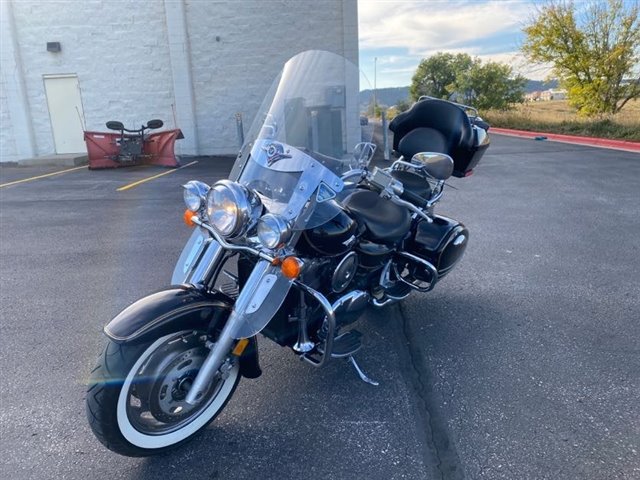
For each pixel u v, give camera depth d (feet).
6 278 15.89
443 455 8.09
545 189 28.73
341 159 9.05
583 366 10.49
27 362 10.89
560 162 39.34
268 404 9.48
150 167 40.52
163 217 23.48
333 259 8.86
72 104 48.60
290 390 9.92
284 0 45.75
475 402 9.42
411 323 12.53
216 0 45.93
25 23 46.83
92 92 48.34
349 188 9.29
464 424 8.81
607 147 49.26
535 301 13.60
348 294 9.17
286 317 8.65
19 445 8.39
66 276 16.01
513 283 14.84
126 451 7.63
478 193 28.04
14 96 47.70
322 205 8.26
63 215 24.25
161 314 7.52
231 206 7.10
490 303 13.53
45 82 48.14
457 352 11.18
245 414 9.20
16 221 23.21
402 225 10.05
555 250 17.72
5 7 45.93
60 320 12.88
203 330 7.93
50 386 10.01
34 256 18.08
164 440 8.05
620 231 19.92
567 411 9.07
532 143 56.13
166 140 40.91
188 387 8.05
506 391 9.72
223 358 7.88
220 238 7.70
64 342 11.75
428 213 12.16
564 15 65.57
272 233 7.09
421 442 8.40
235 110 48.37
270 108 9.33
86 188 31.35
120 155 39.99
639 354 10.89
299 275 8.18
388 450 8.22
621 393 9.55
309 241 8.19
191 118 48.26
